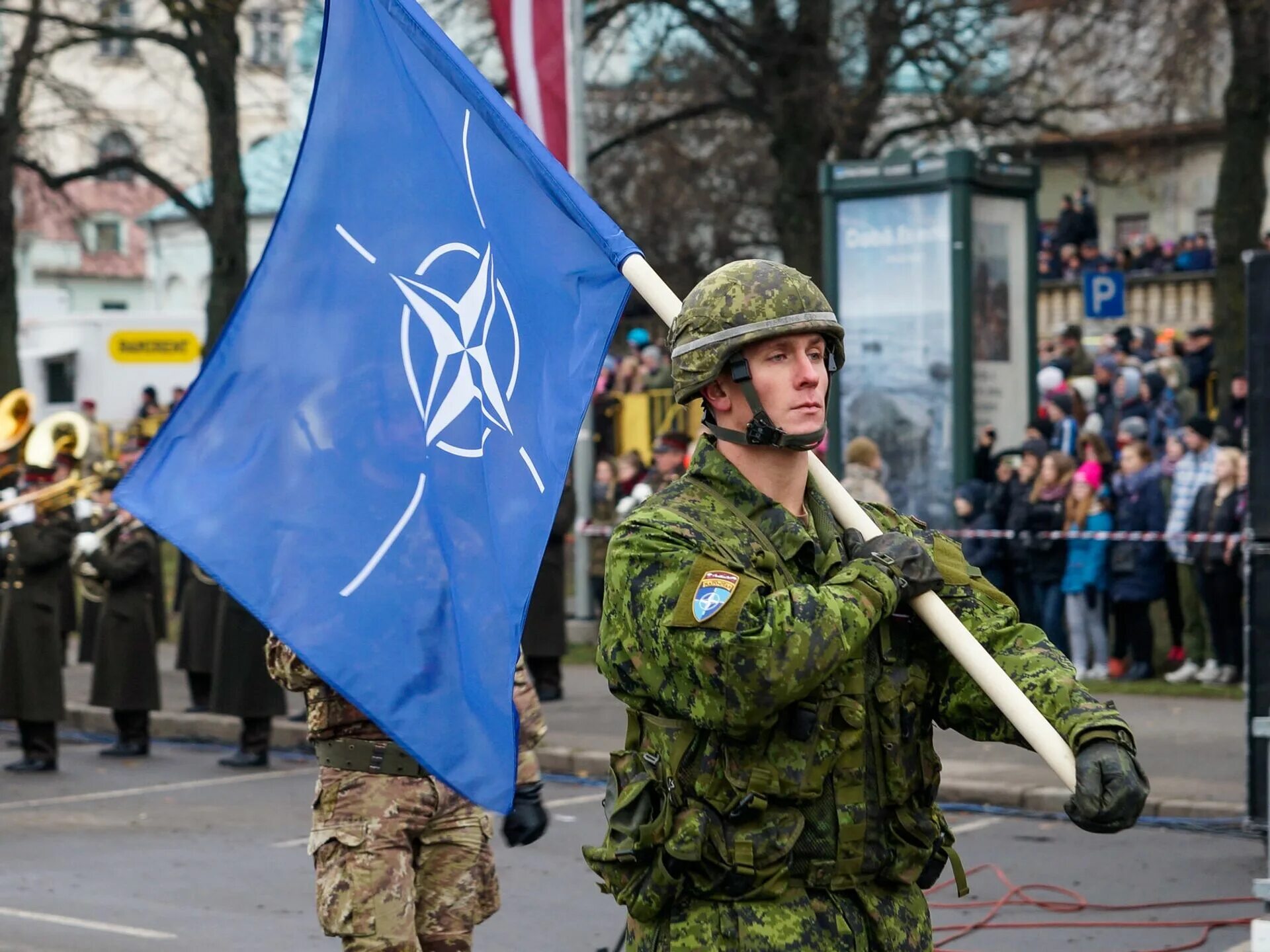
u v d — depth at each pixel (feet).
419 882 15.64
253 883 26.63
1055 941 22.18
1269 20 62.69
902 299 49.44
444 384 13.08
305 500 13.28
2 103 83.30
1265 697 27.86
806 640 9.04
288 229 13.75
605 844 9.94
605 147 85.20
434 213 13.34
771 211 99.14
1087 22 77.05
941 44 76.13
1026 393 51.08
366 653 12.81
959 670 9.97
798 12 72.74
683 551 9.52
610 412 64.49
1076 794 9.01
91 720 46.44
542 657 43.93
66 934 23.38
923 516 49.47
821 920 9.57
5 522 43.88
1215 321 64.23
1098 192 123.75
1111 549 42.50
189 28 76.43
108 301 173.99
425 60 13.48
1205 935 22.20
